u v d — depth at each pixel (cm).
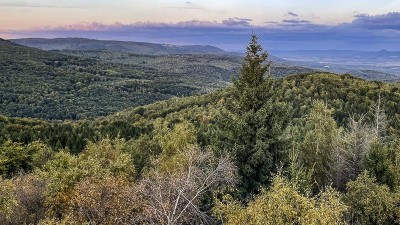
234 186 2297
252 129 2578
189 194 1966
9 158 4269
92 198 1958
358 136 3334
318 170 3011
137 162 4016
